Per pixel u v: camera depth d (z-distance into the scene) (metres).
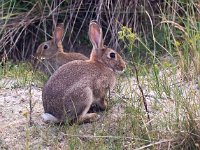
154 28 15.08
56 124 10.13
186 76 11.34
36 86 12.38
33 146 9.44
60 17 16.22
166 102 10.28
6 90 12.10
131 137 9.24
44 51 13.89
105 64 10.70
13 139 9.74
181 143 8.95
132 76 12.57
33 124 10.16
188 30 12.73
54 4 15.87
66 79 10.08
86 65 10.41
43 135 9.74
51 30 16.25
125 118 9.94
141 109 10.12
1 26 15.73
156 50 14.54
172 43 14.04
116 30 15.12
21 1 16.06
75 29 16.31
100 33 10.86
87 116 10.15
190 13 14.48
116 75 11.42
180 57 11.91
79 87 10.02
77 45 16.03
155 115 9.88
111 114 10.38
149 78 11.43
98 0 15.88
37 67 13.94
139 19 15.44
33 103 11.16
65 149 9.23
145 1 15.46
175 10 14.36
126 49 15.08
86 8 16.09
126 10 15.40
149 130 9.41
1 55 15.62
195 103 9.41
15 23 15.82
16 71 13.55
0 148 9.46
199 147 8.88
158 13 15.55
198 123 9.00
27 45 16.08
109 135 9.55
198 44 12.06
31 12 15.99
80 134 9.67
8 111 10.83
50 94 10.05
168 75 11.64
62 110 9.97
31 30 16.20
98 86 10.37
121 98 10.72
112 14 15.34
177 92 9.97
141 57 14.59
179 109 9.66
